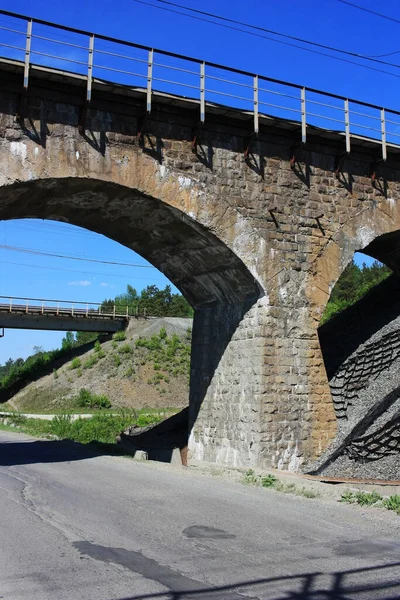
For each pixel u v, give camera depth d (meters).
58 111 13.77
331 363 18.41
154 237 16.95
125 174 14.29
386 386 16.52
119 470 14.20
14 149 13.22
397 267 22.34
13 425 35.69
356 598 5.15
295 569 5.99
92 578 5.61
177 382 50.94
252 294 16.23
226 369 17.03
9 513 8.66
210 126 15.48
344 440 15.17
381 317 20.50
